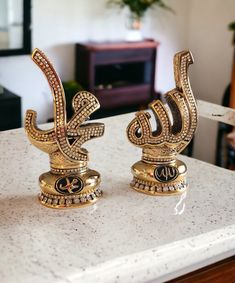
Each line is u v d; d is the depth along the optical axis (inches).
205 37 170.7
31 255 33.9
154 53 158.9
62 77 157.2
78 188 41.1
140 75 161.6
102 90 152.1
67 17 152.4
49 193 41.0
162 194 43.6
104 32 160.2
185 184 45.2
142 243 35.6
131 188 44.9
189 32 176.6
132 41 158.9
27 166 49.9
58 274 31.9
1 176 47.3
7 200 42.1
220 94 169.0
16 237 36.2
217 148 134.6
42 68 39.2
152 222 38.8
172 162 44.5
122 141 57.5
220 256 38.2
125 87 155.9
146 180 44.1
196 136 166.2
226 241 37.4
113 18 160.2
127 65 159.9
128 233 37.0
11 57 146.2
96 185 42.2
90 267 32.6
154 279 35.0
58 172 41.3
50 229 37.4
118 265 33.2
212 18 166.4
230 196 44.1
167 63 177.6
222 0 161.6
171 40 175.0
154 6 166.4
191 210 41.1
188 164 52.1
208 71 172.1
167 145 43.3
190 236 36.9
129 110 157.9
